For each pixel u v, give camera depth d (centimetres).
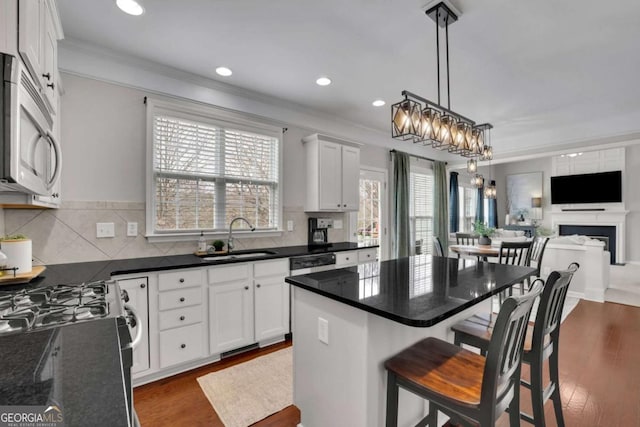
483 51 262
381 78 312
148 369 226
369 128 485
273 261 296
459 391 114
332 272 204
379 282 174
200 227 309
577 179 820
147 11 208
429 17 216
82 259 247
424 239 608
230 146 330
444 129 228
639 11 211
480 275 195
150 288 227
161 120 287
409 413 164
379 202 510
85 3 200
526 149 534
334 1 200
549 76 310
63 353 76
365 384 136
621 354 271
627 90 346
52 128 177
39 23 134
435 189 618
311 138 384
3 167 104
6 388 59
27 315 110
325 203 382
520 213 959
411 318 116
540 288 124
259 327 284
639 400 206
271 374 242
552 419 189
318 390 163
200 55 265
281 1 200
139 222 273
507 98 368
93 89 253
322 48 256
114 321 103
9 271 173
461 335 166
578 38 244
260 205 353
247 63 280
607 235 781
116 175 262
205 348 252
